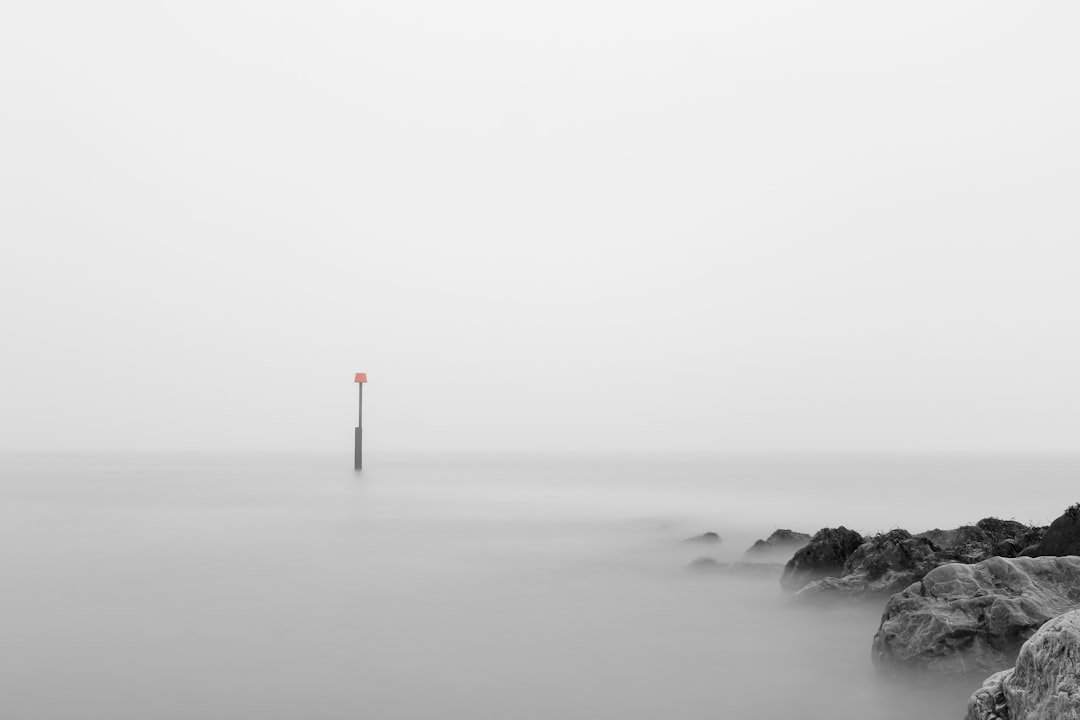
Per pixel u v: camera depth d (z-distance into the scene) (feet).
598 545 96.22
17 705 40.78
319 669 46.80
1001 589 37.35
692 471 336.70
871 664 42.78
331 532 110.93
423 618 59.11
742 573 70.54
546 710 39.32
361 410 211.82
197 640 53.31
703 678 43.52
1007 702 23.57
